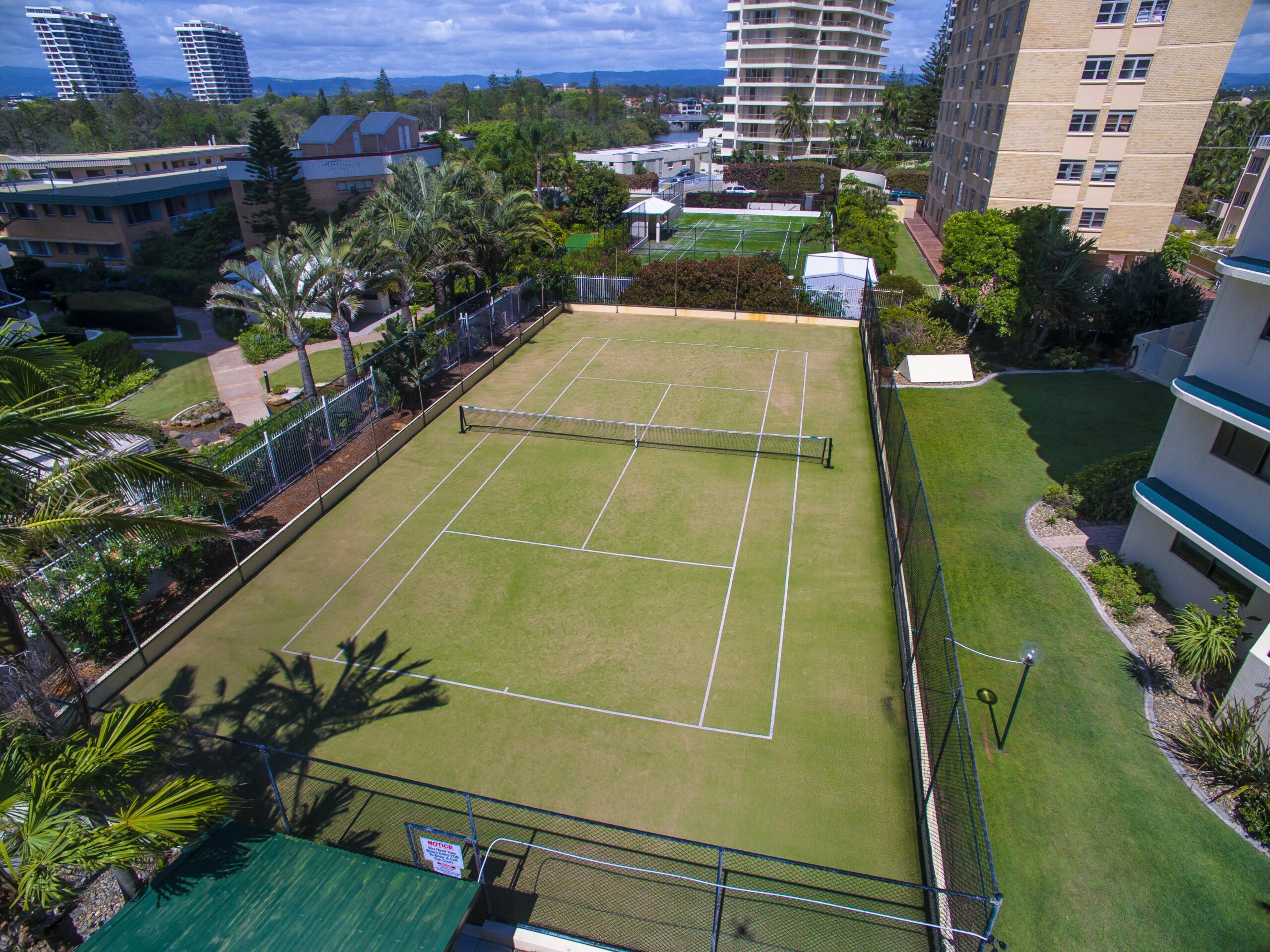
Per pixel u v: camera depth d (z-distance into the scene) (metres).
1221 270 13.80
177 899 9.08
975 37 52.12
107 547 14.52
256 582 17.20
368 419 24.47
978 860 8.98
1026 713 13.54
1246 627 14.19
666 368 29.95
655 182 90.12
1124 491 19.62
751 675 14.17
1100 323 31.52
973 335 33.16
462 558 17.95
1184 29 37.31
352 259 25.30
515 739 12.77
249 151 50.00
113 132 132.25
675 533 18.80
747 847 10.77
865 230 49.91
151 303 40.75
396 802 11.52
